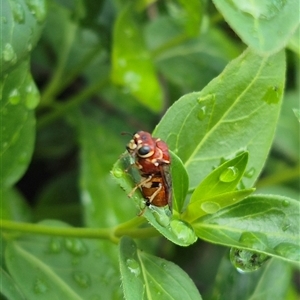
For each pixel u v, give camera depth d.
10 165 0.18
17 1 0.17
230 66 0.16
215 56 0.25
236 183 0.16
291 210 0.16
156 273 0.16
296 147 0.25
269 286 0.19
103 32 0.23
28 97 0.18
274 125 0.16
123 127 0.26
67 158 0.27
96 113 0.26
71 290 0.18
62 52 0.24
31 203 0.26
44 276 0.18
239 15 0.15
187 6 0.21
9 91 0.18
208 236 0.16
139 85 0.22
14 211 0.22
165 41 0.26
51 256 0.18
